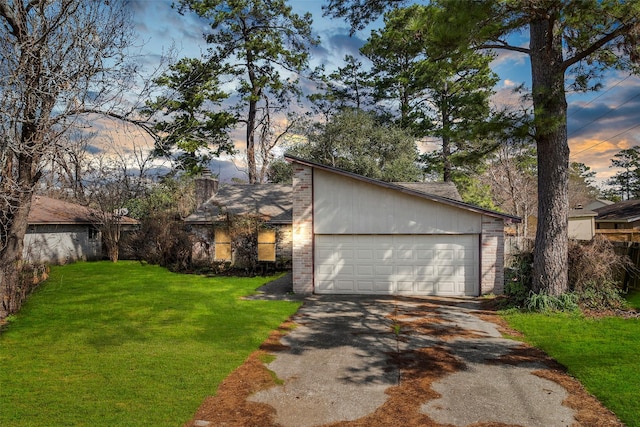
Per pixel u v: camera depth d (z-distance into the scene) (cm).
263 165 3428
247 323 1027
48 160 1043
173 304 1272
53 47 988
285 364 741
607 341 824
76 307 1237
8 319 1080
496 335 916
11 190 996
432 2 1068
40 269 1777
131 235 2723
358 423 527
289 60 3002
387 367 726
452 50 1027
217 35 2925
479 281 1425
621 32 898
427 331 958
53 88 977
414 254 1455
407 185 2253
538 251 1127
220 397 599
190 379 661
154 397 593
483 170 2952
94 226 2711
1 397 591
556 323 973
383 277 1466
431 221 1441
